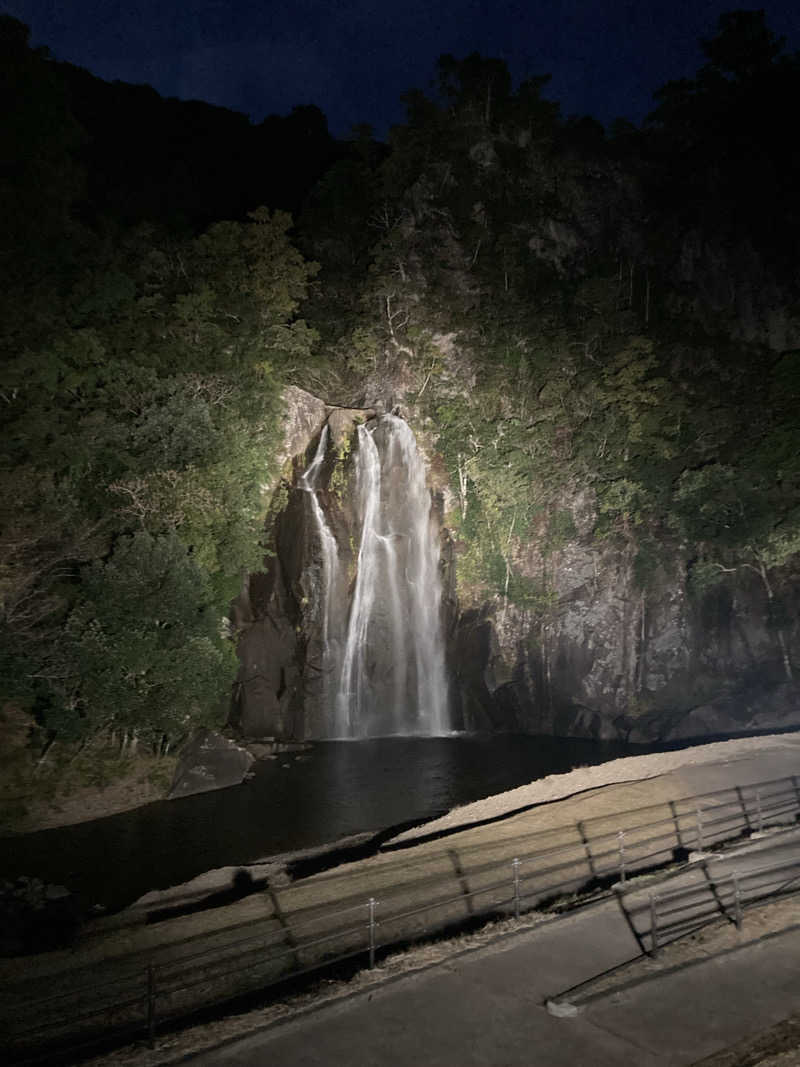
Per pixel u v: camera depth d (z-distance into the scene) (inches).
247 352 1749.5
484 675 2012.8
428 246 2364.7
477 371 2202.3
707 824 689.0
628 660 2055.9
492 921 550.6
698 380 2317.9
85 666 1152.8
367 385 2301.9
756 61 3159.5
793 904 496.7
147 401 1448.1
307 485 1945.1
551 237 2551.7
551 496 2126.0
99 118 2711.6
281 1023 368.8
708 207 2864.2
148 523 1355.8
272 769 1464.1
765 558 1983.3
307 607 1828.2
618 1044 346.3
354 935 565.9
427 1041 354.0
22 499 1220.5
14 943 701.9
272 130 3179.1
